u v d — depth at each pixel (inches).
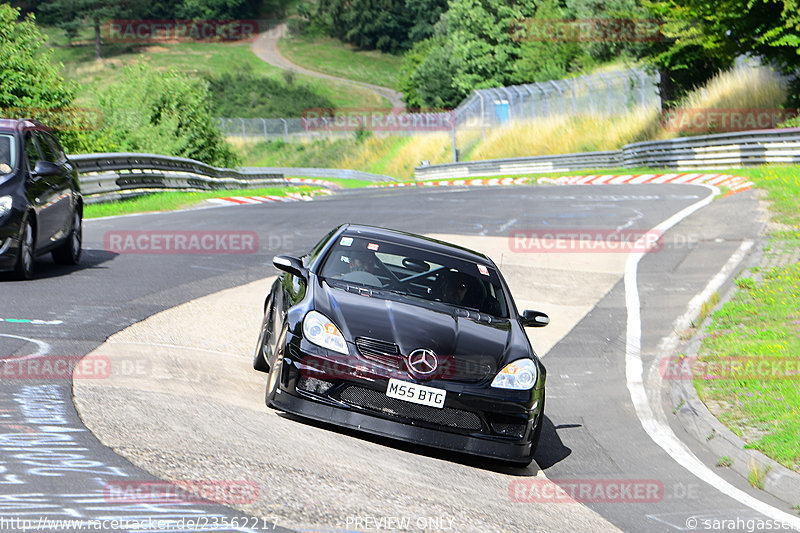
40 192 1304.1
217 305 1250.6
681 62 4562.0
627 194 3137.3
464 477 716.0
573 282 1676.9
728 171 3533.5
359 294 829.2
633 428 952.3
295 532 501.0
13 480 521.3
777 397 996.6
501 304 890.1
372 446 747.4
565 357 1230.9
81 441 609.3
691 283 1632.6
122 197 2908.5
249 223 2335.1
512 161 6087.6
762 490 778.2
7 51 3432.6
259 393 847.7
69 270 1419.8
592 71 7598.4
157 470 572.1
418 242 949.2
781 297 1450.5
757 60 4616.1
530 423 763.4
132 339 981.8
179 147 4635.8
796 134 3459.6
